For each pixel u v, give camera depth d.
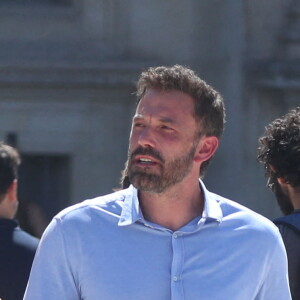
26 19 39.81
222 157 40.22
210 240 11.55
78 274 11.25
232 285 11.44
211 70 40.25
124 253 11.26
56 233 11.32
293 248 13.50
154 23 40.38
